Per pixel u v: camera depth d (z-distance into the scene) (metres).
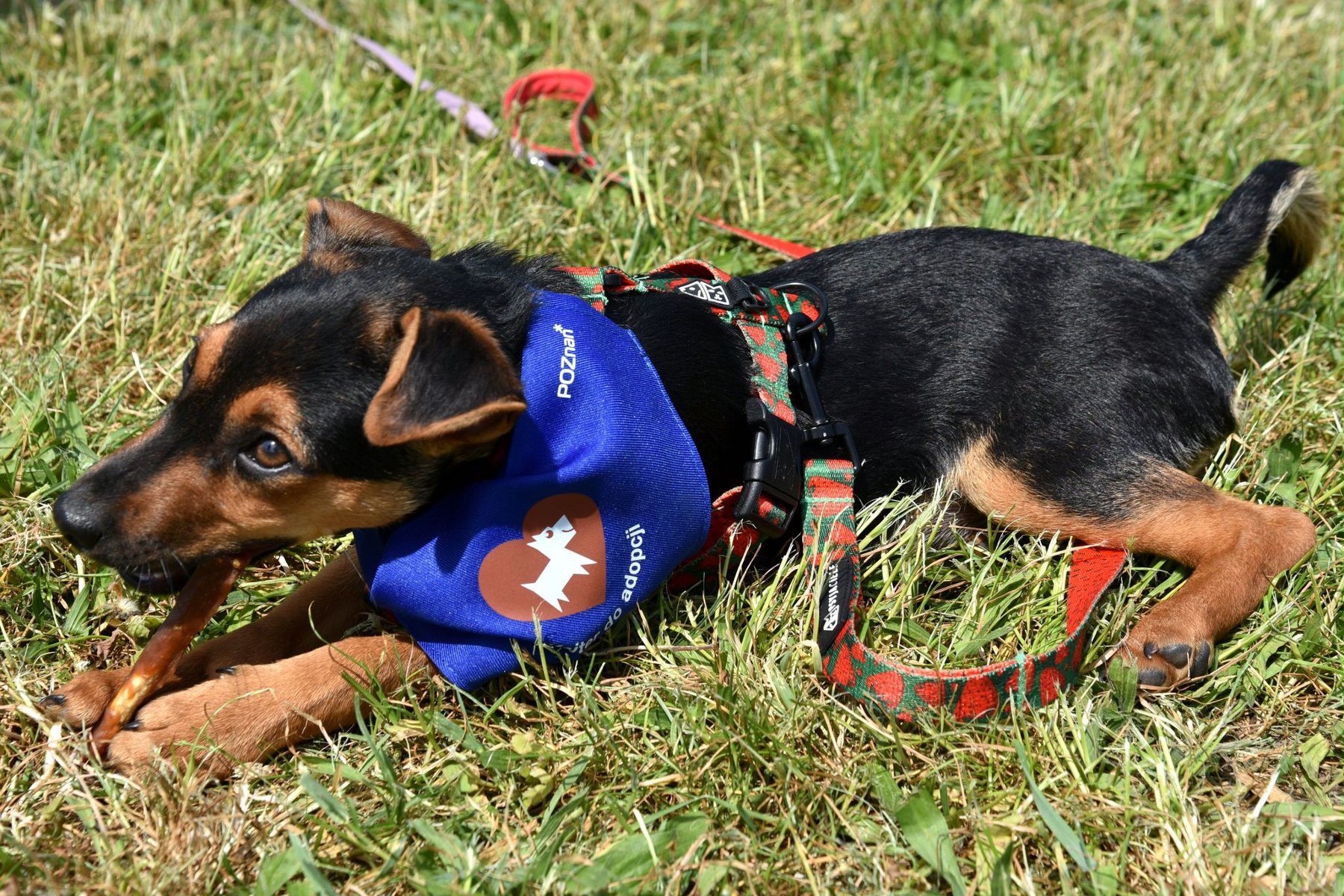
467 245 1.11
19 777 0.80
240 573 0.90
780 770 0.81
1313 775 0.83
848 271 0.94
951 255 0.94
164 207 1.11
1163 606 0.88
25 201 1.12
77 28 1.29
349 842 0.78
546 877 0.77
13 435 0.94
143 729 0.81
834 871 0.78
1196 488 0.91
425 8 1.42
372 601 0.85
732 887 0.78
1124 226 1.19
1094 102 1.25
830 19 1.38
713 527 0.88
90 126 1.19
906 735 0.83
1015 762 0.82
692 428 0.86
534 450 0.82
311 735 0.83
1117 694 0.85
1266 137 1.23
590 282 0.89
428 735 0.83
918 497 0.93
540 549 0.82
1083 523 0.92
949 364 0.92
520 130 1.24
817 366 0.91
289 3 1.41
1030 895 0.77
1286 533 0.90
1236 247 0.98
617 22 1.38
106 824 0.79
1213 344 0.95
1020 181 1.22
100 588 0.88
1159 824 0.80
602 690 0.86
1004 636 0.89
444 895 0.76
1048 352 0.92
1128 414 0.92
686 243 1.14
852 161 1.22
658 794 0.82
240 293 1.07
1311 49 1.37
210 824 0.78
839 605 0.85
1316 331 1.06
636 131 1.23
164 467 0.80
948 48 1.35
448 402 0.76
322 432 0.80
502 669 0.84
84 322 1.03
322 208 0.88
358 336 0.81
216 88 1.25
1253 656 0.88
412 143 1.19
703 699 0.84
